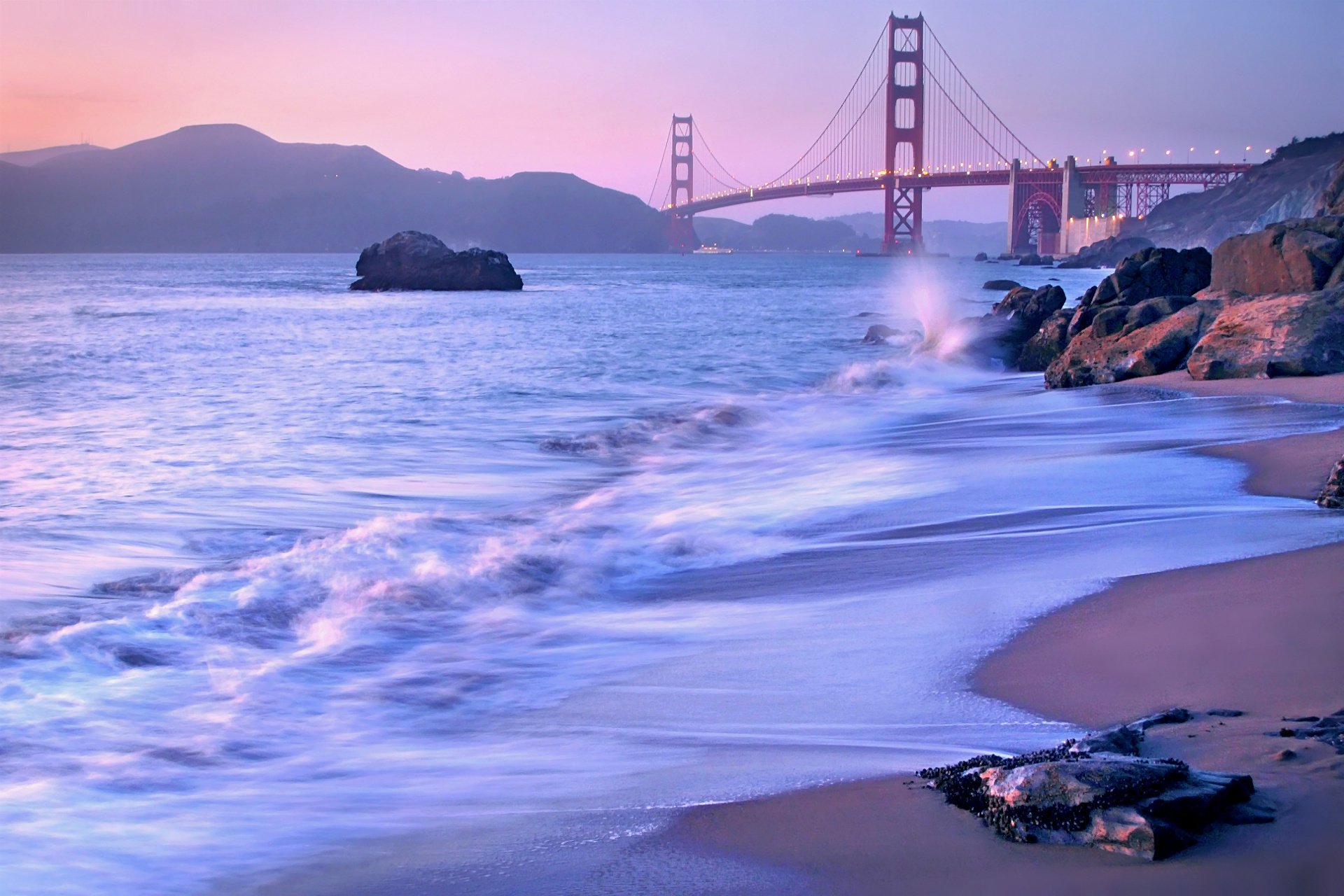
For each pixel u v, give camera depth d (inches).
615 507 369.4
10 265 6697.8
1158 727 142.9
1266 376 550.3
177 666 204.4
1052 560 252.7
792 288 3041.3
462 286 2824.8
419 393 739.4
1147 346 632.4
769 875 112.5
